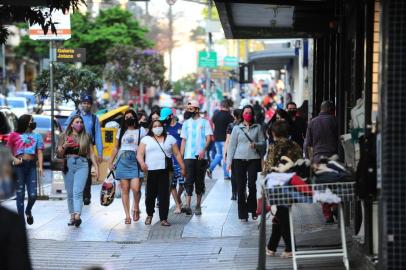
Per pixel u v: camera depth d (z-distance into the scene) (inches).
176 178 1142.3
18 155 1022.4
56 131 2037.4
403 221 575.8
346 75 928.3
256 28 1432.1
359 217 761.6
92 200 1304.1
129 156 1062.4
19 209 1034.1
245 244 883.4
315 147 990.4
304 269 716.0
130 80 3973.9
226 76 3395.7
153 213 1060.5
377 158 628.1
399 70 573.9
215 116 1642.5
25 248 360.2
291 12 1219.9
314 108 1435.8
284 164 717.3
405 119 574.2
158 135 1039.6
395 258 576.4
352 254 748.0
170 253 848.9
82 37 4562.0
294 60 2517.2
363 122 754.8
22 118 1026.1
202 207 1216.2
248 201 1055.0
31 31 1328.7
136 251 870.4
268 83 4200.3
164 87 4202.8
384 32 585.9
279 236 792.9
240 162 1044.5
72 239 951.6
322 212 1087.6
